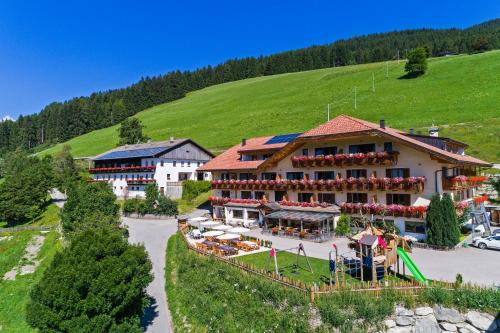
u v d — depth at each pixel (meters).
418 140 44.78
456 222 34.19
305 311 21.09
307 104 122.19
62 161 92.56
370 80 130.88
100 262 23.23
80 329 20.73
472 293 20.47
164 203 62.19
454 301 20.50
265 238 42.97
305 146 47.50
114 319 22.44
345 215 41.84
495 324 19.52
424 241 35.75
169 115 157.88
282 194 50.34
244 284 25.17
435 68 122.88
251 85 184.75
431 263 29.00
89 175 97.75
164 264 37.97
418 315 20.53
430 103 94.00
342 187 42.19
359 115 96.69
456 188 36.78
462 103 88.31
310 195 47.09
